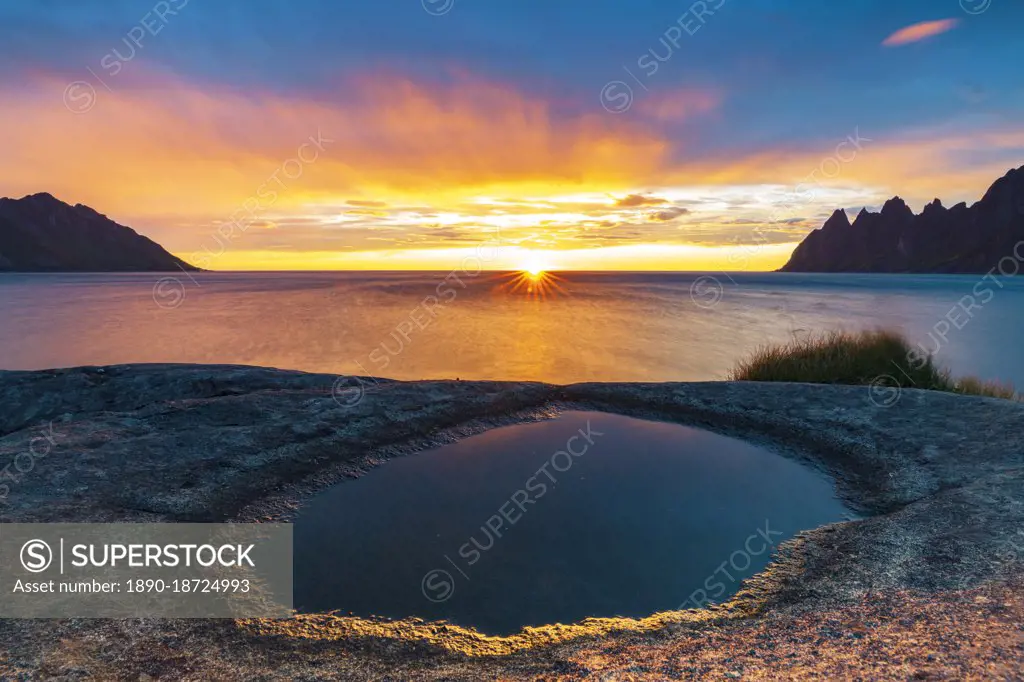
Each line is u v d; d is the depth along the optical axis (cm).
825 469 596
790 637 300
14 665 282
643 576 387
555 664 298
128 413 716
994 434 589
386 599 367
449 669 299
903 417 687
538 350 2270
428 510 500
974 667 242
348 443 665
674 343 2456
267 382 955
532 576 390
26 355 2262
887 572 357
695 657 289
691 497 525
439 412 788
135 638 315
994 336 2662
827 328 3042
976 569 339
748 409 790
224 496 513
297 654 313
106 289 8800
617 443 687
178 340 2641
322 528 470
